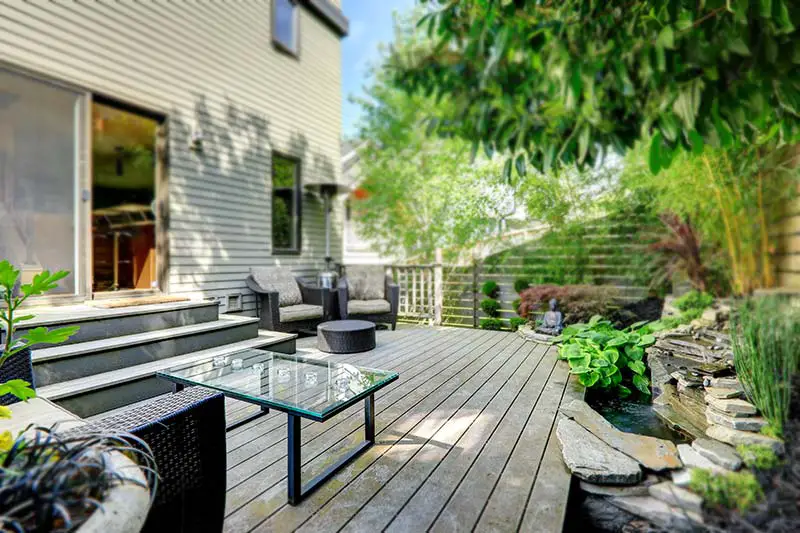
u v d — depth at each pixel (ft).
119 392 8.75
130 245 16.58
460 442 7.33
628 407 10.16
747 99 6.45
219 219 16.07
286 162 19.88
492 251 20.15
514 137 10.73
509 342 16.02
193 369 8.16
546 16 8.94
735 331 7.71
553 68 8.79
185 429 4.39
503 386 10.55
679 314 13.39
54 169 11.53
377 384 7.09
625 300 16.92
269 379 7.49
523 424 8.13
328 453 6.92
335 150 23.00
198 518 4.54
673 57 7.00
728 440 6.43
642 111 8.64
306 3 20.72
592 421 7.95
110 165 17.49
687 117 6.68
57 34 11.34
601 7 7.97
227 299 16.29
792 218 8.36
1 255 10.72
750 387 7.14
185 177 14.78
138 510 2.52
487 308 19.38
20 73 10.66
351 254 30.17
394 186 23.97
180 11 14.61
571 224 17.80
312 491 5.76
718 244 12.19
